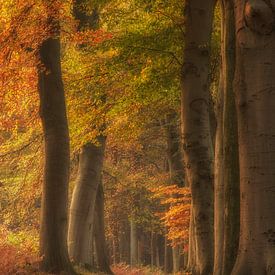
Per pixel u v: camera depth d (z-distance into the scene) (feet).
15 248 53.78
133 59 56.49
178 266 102.17
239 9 20.26
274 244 19.24
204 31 43.86
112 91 61.00
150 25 55.93
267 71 19.57
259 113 19.62
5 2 47.39
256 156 19.61
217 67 59.41
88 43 56.24
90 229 70.54
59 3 47.65
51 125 48.93
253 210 19.60
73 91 60.75
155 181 120.16
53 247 47.65
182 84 43.91
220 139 39.40
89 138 64.64
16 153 72.02
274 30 19.48
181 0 54.80
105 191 135.95
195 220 43.21
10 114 61.31
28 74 54.49
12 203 78.95
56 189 48.32
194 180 42.83
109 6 57.21
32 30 47.14
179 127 94.48
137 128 71.20
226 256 24.95
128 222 175.22
